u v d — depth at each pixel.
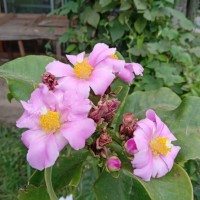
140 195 0.12
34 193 0.12
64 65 0.13
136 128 0.12
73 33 0.40
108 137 0.12
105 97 0.12
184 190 0.11
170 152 0.12
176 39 0.37
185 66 0.35
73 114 0.11
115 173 0.12
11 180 0.37
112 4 0.37
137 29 0.37
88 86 0.12
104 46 0.13
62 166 0.13
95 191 0.13
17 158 0.39
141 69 0.14
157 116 0.13
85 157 0.13
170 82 0.34
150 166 0.11
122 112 0.15
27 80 0.14
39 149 0.11
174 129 0.13
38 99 0.11
